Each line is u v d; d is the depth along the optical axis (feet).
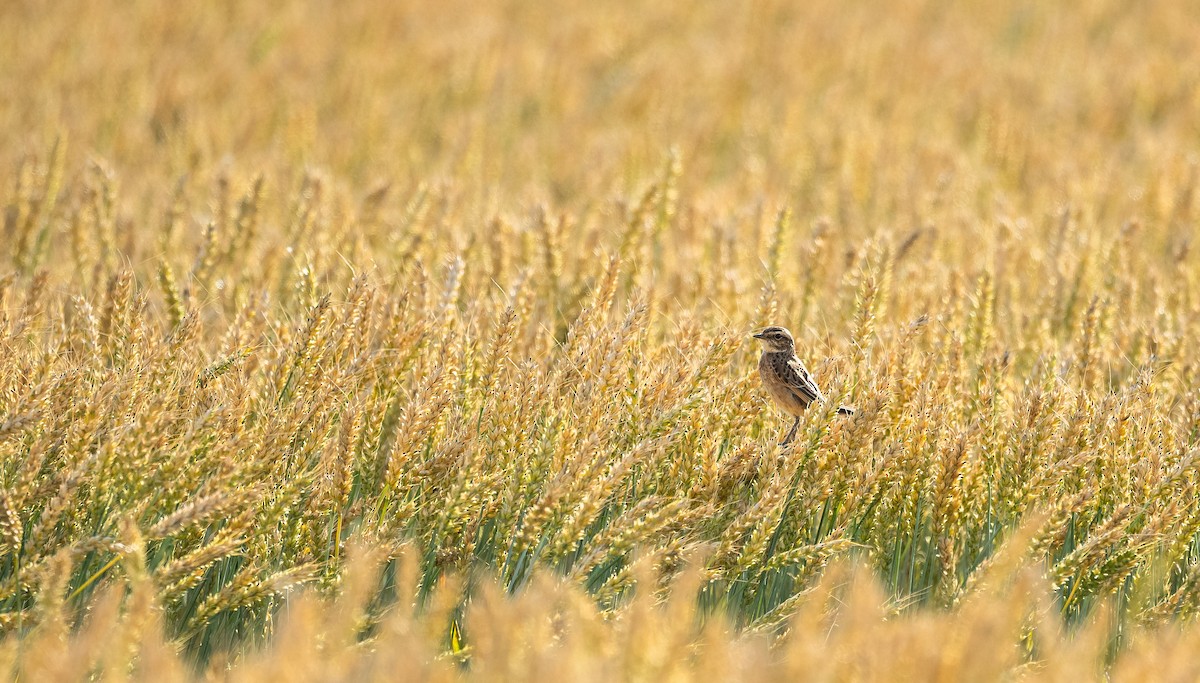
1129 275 53.88
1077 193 78.84
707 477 29.71
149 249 56.95
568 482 27.20
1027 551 28.71
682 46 150.41
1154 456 31.86
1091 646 21.75
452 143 95.45
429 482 29.86
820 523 31.71
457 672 24.07
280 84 113.91
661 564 26.61
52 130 88.84
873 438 30.81
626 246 53.26
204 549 24.98
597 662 19.29
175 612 27.81
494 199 68.95
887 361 34.06
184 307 41.91
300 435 30.83
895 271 54.60
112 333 34.63
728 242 55.83
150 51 122.93
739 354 38.52
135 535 23.52
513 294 39.40
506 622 19.75
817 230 53.26
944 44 151.74
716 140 108.17
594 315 34.68
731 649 21.03
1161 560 31.30
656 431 29.30
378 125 98.12
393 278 50.24
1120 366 43.68
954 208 78.54
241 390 29.63
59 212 64.75
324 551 28.63
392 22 145.79
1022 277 60.70
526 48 137.59
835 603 29.09
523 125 115.85
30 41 118.11
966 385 41.27
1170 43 161.68
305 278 39.81
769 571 30.35
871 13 171.94
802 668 18.44
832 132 100.83
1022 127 106.63
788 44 143.95
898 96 124.06
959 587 28.22
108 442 26.63
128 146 87.86
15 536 26.11
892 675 18.62
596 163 88.58
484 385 32.71
